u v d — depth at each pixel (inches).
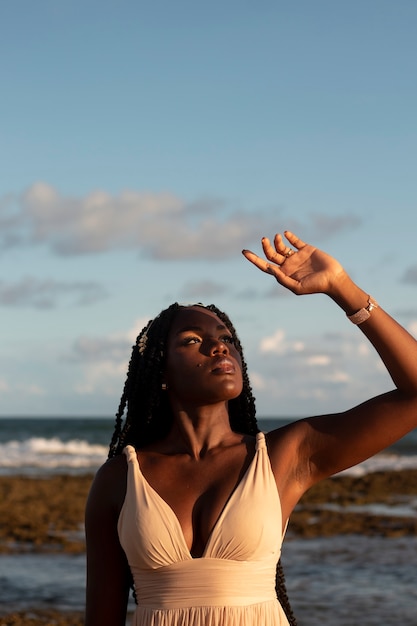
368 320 109.5
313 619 388.8
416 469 1589.6
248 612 105.6
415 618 389.7
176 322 120.2
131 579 118.3
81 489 1100.5
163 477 113.0
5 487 1108.5
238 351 127.3
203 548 107.8
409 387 109.8
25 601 422.6
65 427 3944.4
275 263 112.4
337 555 573.3
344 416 114.0
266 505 108.1
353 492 1099.3
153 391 119.8
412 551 589.6
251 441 115.6
